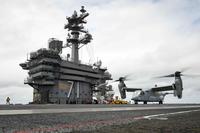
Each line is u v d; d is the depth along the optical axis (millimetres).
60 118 13758
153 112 21500
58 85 108562
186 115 18250
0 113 15836
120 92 67062
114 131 9297
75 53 119812
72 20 121625
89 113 18234
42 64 102188
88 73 120312
